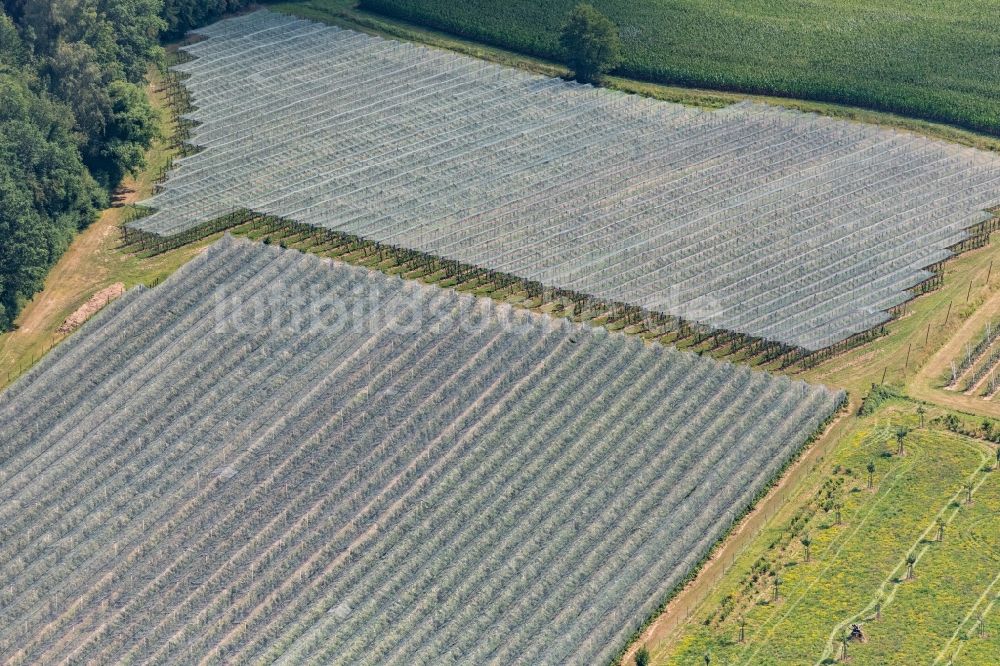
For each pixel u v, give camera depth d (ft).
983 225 475.31
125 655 326.85
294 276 447.01
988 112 554.46
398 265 457.68
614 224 474.08
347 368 410.11
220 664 323.16
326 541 354.13
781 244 460.96
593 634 321.93
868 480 363.76
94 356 421.59
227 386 406.41
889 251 453.17
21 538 362.33
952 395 394.93
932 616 321.73
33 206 470.39
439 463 372.58
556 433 381.60
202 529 361.51
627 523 352.69
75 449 389.80
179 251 473.67
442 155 529.45
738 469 368.48
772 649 315.58
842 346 417.28
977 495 356.38
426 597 334.24
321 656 322.34
